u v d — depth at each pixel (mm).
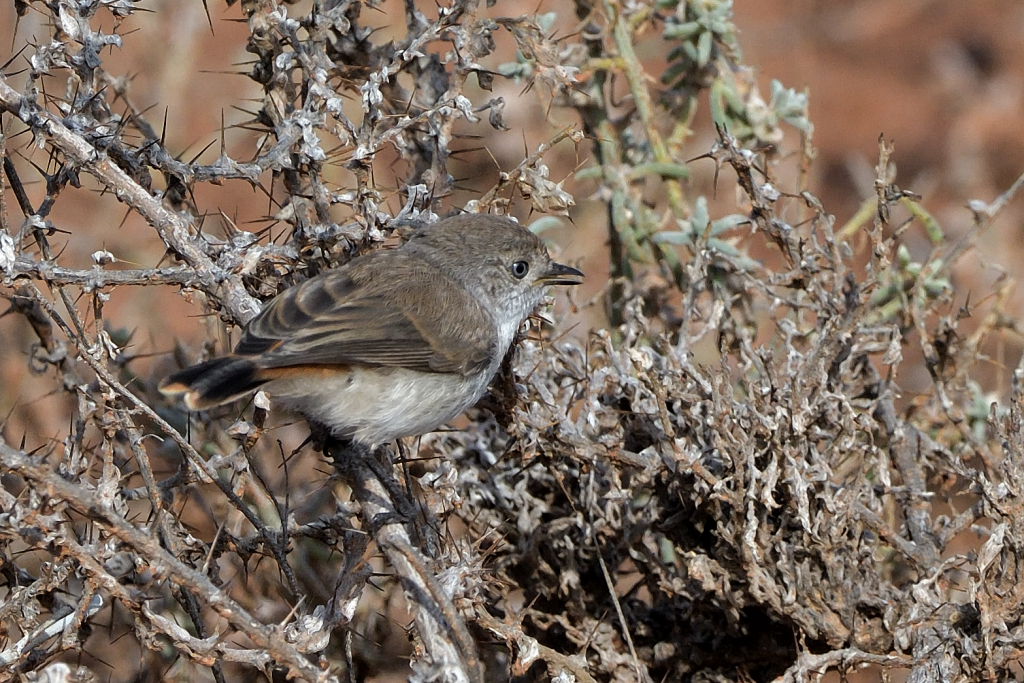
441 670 6844
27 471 6711
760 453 8797
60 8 8016
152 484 8125
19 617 7938
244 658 7254
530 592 9570
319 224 8781
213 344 10695
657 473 9047
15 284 7973
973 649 8141
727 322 10562
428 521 8359
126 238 15227
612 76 11867
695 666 9359
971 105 20844
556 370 9875
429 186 9039
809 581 8781
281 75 8820
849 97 21375
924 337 10453
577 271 9688
